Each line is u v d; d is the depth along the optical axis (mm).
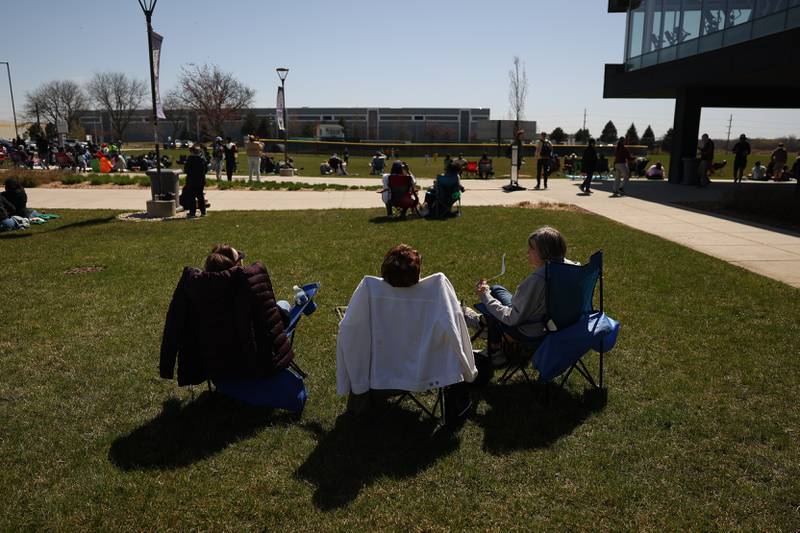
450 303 3598
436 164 43938
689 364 4730
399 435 3738
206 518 2973
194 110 80000
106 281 7234
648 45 22203
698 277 7367
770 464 3381
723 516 2949
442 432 3768
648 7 22172
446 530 2875
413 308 3643
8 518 2951
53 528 2893
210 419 3951
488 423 3883
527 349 4238
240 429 3822
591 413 3984
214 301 3672
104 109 105125
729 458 3441
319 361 4820
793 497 3076
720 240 10016
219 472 3354
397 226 11227
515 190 19141
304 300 4496
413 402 4164
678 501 3061
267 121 85438
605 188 19641
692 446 3568
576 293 4016
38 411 4027
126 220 12398
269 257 8445
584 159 17625
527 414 3988
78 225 11695
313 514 2992
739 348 5043
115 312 6055
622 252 8852
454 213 12719
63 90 94188
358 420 3922
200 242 9727
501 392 4324
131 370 4676
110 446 3617
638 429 3775
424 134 107812
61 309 6141
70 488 3195
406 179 12273
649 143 73375
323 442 3662
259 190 19266
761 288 6852
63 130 34375
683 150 21250
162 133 107625
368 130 114375
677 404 4086
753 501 3057
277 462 3451
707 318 5805
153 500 3100
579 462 3408
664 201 15477
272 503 3078
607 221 11977
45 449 3574
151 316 5934
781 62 13914
